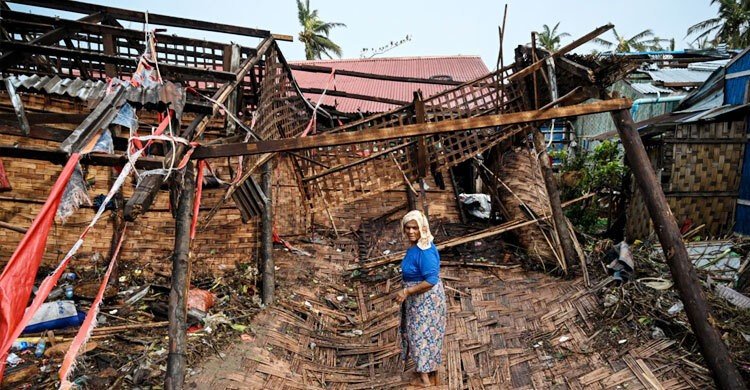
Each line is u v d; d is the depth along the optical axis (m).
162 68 3.65
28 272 1.88
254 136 3.91
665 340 3.82
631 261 4.90
